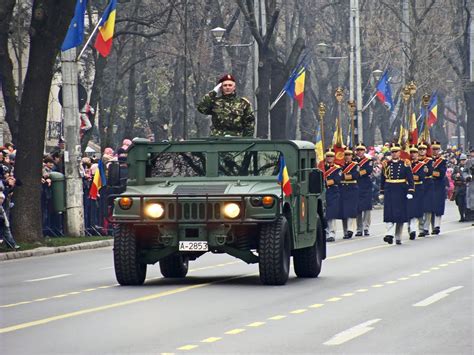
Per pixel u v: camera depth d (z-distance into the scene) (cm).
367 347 1555
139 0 6712
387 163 3844
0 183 3412
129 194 2411
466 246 3666
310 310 1956
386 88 7400
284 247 2392
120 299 2155
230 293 2245
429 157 4306
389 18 10162
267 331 1702
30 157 3697
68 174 4069
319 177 2491
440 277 2561
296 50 6669
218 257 3231
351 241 4019
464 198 5216
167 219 2391
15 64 7312
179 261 2612
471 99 10419
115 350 1540
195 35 7556
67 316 1895
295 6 9575
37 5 3672
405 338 1631
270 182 2500
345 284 2417
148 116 8656
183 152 2542
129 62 7331
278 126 6750
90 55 7375
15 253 3372
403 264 2947
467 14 10031
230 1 8269
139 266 2431
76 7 3662
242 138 2533
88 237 4031
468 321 1806
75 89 4078
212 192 2414
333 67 10169
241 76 8788
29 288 2405
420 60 9619
